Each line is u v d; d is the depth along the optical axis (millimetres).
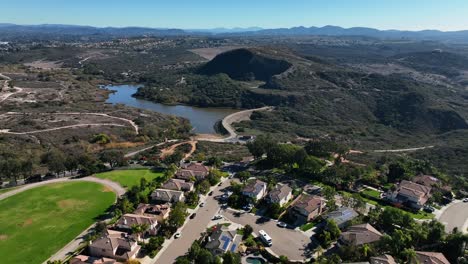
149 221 90438
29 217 97500
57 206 104000
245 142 193750
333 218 94812
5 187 118125
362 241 83500
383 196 113875
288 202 108000
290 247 85875
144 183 113750
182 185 114438
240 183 121000
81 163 133875
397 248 80188
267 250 83812
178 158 138375
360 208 100812
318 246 86062
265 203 107000
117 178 125375
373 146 196500
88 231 91438
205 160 144500
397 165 127312
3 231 90375
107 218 97812
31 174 127188
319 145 143750
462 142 198875
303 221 97250
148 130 198125
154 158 147250
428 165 133375
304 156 129500
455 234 83812
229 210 103125
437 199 109312
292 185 118375
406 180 119938
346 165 134375
